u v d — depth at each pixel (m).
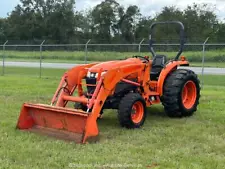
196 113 9.46
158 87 8.52
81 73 8.12
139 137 7.13
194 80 9.13
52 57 35.94
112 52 29.88
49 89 14.14
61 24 70.00
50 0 71.38
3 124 7.99
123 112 7.57
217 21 51.53
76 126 6.93
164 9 56.16
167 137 7.15
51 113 7.18
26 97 11.88
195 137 7.17
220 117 8.95
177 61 9.13
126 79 7.91
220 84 18.05
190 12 52.97
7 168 5.39
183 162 5.76
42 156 5.93
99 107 6.96
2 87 14.73
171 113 8.84
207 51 27.88
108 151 6.23
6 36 70.00
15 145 6.46
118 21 64.50
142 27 62.41
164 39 39.28
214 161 5.82
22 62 33.88
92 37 65.25
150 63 8.55
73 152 6.14
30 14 71.75
